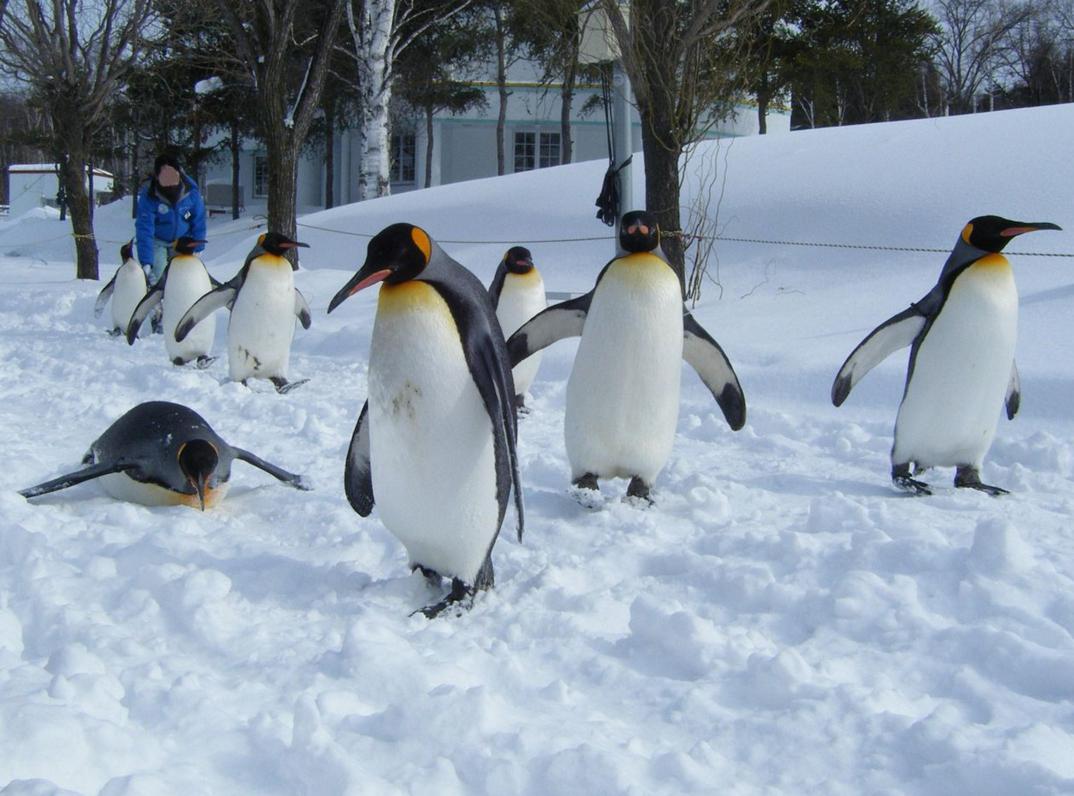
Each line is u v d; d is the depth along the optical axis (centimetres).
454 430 337
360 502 400
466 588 363
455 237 1506
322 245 1708
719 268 1188
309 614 347
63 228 3309
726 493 518
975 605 338
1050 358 695
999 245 497
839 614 333
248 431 674
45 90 1878
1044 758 235
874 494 524
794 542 396
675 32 1067
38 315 1432
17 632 309
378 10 1947
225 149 3503
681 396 776
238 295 814
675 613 313
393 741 248
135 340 1170
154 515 455
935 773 232
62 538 410
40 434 639
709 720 266
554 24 1422
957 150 1281
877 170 1289
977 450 521
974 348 493
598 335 468
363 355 1012
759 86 2906
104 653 298
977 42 4825
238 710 263
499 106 3003
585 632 329
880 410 692
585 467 495
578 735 251
